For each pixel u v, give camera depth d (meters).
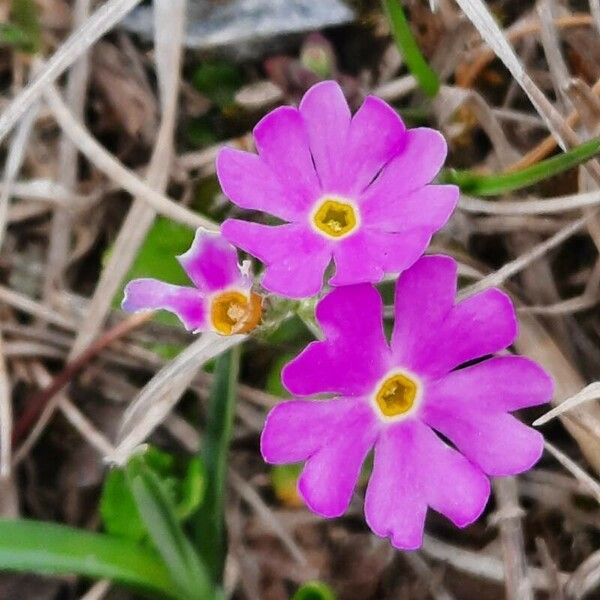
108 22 0.08
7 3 0.09
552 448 0.08
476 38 0.09
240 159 0.07
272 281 0.06
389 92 0.09
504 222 0.08
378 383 0.06
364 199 0.07
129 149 0.09
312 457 0.06
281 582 0.08
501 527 0.08
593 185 0.08
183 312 0.07
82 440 0.08
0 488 0.08
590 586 0.08
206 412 0.08
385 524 0.06
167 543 0.07
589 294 0.08
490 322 0.06
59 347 0.09
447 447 0.06
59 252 0.09
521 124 0.09
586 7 0.09
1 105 0.09
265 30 0.09
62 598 0.08
